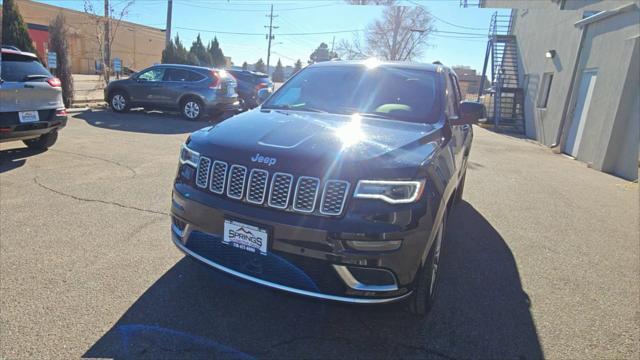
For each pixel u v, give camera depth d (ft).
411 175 7.49
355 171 7.32
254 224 7.61
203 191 8.37
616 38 31.99
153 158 22.50
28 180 17.16
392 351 8.04
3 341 7.53
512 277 11.60
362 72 12.60
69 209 14.20
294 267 7.50
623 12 31.42
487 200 19.80
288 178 7.48
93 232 12.44
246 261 7.92
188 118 39.55
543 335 8.87
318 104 11.64
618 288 11.37
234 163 7.97
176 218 8.98
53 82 20.44
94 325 8.16
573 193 22.52
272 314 8.98
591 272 12.32
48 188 16.26
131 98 40.45
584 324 9.43
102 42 63.52
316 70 13.24
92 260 10.73
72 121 34.24
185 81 39.45
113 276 10.01
